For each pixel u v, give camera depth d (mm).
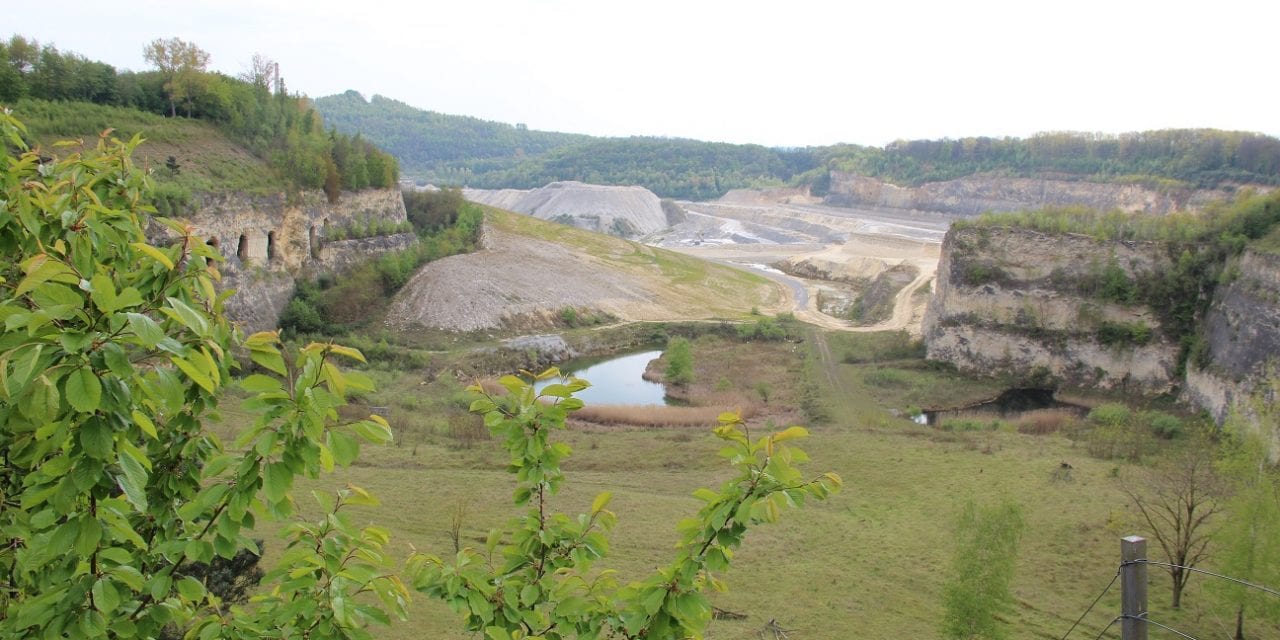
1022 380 76500
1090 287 75438
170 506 8609
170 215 67438
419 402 65688
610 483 45594
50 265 6074
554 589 9586
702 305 113250
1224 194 146250
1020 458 48406
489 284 101188
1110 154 180375
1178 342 71250
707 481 45844
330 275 92188
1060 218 80188
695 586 9859
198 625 8562
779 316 104875
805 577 34281
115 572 7098
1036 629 30250
